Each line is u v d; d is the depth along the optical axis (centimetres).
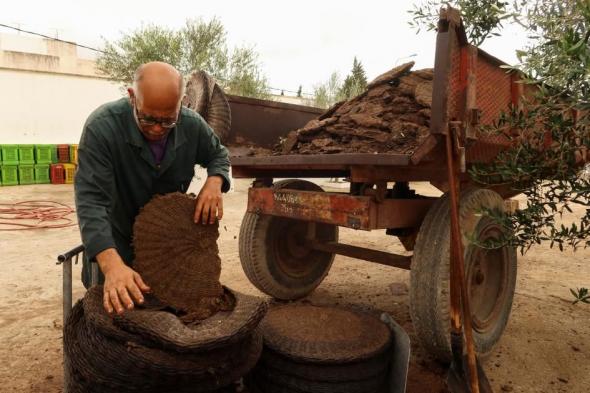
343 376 217
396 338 241
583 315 385
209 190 213
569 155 210
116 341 176
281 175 397
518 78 277
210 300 203
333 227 436
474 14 243
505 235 247
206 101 398
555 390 268
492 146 281
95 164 192
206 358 177
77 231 735
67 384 196
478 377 217
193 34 1420
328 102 2008
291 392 222
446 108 229
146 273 196
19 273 484
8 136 1517
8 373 276
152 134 197
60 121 1603
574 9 173
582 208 958
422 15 275
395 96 348
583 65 157
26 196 1139
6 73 1492
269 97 1588
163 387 175
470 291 278
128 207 222
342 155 262
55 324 347
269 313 268
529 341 333
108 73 1468
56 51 2000
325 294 440
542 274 514
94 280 223
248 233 379
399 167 283
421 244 265
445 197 277
